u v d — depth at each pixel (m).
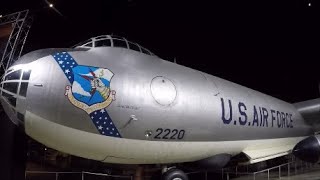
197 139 9.77
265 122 12.23
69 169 13.37
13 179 9.95
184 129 9.39
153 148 9.12
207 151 10.27
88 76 8.34
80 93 8.13
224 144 10.59
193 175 14.76
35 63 8.18
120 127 8.47
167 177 9.84
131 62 9.26
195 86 10.02
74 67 8.33
